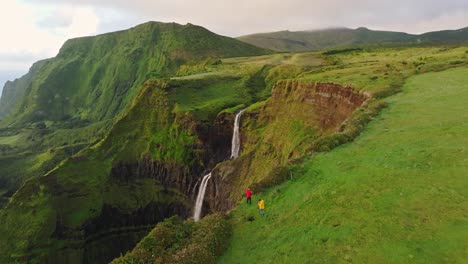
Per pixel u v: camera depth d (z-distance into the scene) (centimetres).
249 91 13650
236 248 2122
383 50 17212
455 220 1673
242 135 9912
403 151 2612
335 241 1805
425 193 1959
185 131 11512
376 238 1714
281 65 15438
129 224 11406
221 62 19975
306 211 2231
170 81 13375
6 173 19950
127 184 12031
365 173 2439
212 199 8931
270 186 2831
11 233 10325
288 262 1788
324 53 19400
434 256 1484
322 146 3183
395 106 4000
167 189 11425
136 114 13138
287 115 8362
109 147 12450
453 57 7625
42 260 9962
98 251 10750
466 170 2078
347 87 6253
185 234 2378
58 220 10556
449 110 3384
